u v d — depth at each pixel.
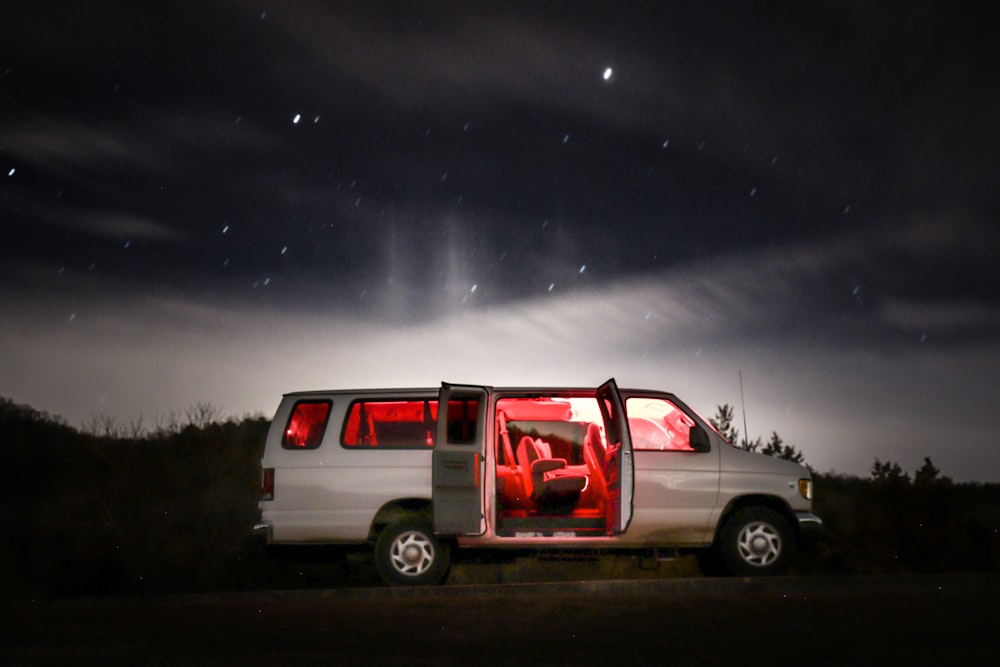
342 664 6.07
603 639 6.72
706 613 7.70
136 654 6.54
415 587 9.03
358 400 9.97
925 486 14.04
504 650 6.41
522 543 9.49
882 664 5.86
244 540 14.84
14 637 7.25
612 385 9.23
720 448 9.96
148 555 14.20
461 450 9.40
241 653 6.50
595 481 10.17
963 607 7.86
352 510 9.71
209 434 17.50
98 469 16.83
